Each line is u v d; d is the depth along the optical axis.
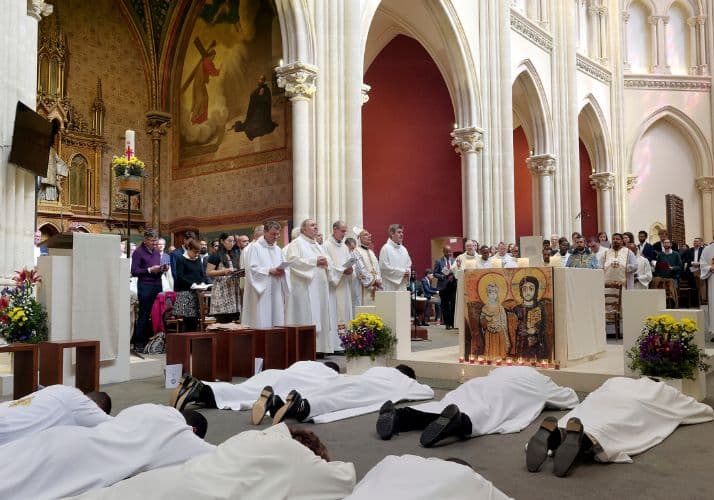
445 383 8.30
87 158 19.97
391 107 24.25
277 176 18.56
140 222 21.00
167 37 21.23
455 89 20.03
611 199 29.41
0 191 8.85
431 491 2.61
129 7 21.14
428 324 18.89
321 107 14.15
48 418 4.26
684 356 6.71
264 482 2.94
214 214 20.20
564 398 6.45
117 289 8.62
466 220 19.73
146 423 4.09
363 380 6.68
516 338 8.30
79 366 7.63
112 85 20.77
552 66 25.05
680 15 31.59
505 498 2.78
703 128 31.02
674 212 26.00
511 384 6.04
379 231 24.25
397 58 23.95
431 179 23.62
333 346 11.52
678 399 5.82
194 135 20.98
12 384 7.60
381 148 24.33
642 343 6.89
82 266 8.22
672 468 4.55
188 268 10.84
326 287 11.39
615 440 4.83
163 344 11.09
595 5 29.25
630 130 30.89
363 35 15.30
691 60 31.48
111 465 3.81
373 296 12.35
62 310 8.07
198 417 4.85
